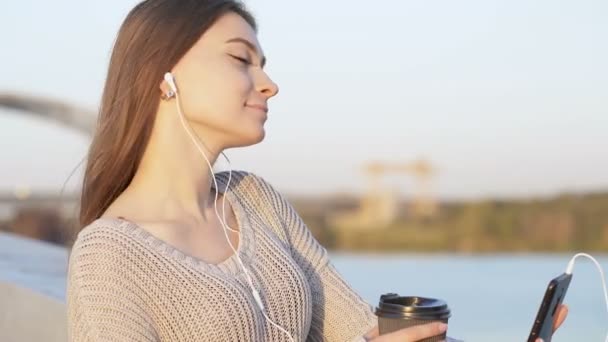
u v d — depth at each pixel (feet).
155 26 4.97
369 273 39.45
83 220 5.11
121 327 4.35
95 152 5.08
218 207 5.34
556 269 36.45
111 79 5.07
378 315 4.40
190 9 5.01
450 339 5.26
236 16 5.14
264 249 5.20
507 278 33.55
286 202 5.83
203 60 4.99
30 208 73.15
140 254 4.60
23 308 10.09
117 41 5.09
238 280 4.85
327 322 5.59
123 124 4.99
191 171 5.09
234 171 5.75
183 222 4.98
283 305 5.04
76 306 4.48
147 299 4.55
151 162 5.06
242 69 5.10
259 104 5.14
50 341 9.55
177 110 5.01
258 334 4.78
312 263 5.67
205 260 4.91
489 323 22.16
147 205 4.98
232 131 5.05
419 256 69.67
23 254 13.98
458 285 31.45
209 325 4.61
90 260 4.53
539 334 4.26
